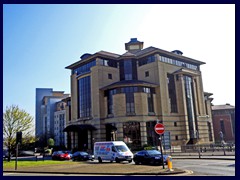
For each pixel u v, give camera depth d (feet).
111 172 53.36
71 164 80.59
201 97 195.11
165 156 70.38
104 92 170.81
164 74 172.04
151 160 70.49
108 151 86.58
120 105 157.07
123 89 159.43
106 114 166.30
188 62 194.90
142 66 179.22
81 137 179.83
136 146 150.51
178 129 168.76
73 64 191.11
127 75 180.14
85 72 180.86
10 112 109.19
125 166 65.82
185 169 58.23
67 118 209.05
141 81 165.78
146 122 157.79
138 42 207.82
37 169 67.46
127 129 154.61
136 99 156.97
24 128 113.39
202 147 131.75
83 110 178.91
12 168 72.38
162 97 165.89
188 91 179.01
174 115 169.58
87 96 177.68
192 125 173.78
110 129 164.45
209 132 198.90
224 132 230.27
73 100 192.95
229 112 232.32
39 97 418.51
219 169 56.39
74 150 171.94
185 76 180.04
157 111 164.76
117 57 181.88
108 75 176.55
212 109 238.48
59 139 334.44
